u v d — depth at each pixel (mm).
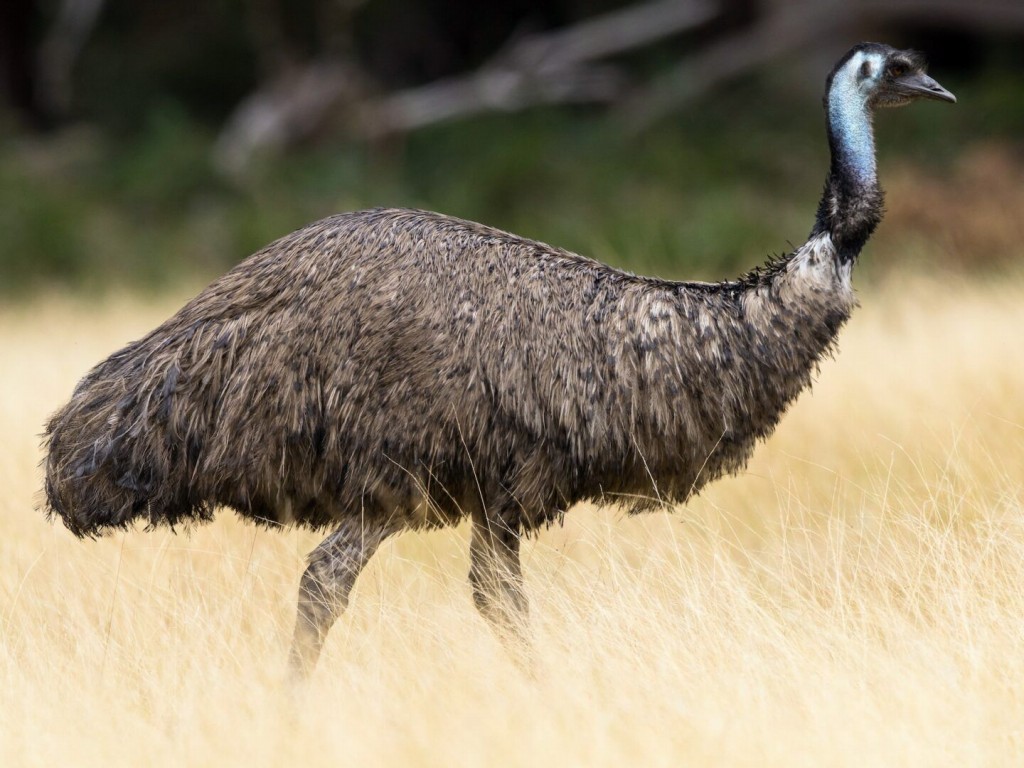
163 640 17641
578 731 14883
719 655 16453
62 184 83000
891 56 19266
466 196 77562
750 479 23812
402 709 15555
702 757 14250
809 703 15102
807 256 18891
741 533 22266
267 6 95750
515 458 17609
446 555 21547
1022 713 15344
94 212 78312
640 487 18375
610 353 17797
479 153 84562
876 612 17719
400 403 17156
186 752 14914
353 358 17094
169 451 17031
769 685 15805
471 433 17375
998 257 52656
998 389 26781
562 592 18516
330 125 88188
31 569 20109
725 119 88062
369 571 20375
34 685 16500
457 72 108562
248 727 15328
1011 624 17047
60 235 72375
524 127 88125
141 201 80562
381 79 106625
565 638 17312
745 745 14492
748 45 91625
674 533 21031
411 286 17344
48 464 17375
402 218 17766
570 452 17750
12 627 18391
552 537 21734
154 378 17047
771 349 18547
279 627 18484
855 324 37656
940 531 20297
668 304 18203
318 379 17078
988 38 92625
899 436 25203
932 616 17609
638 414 17859
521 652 17312
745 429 18625
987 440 23984
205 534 21562
